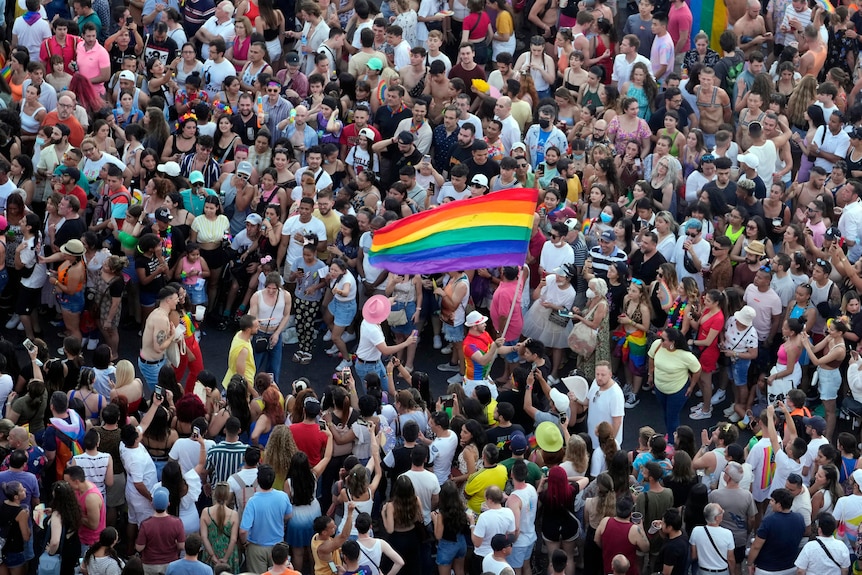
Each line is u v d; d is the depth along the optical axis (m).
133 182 42.38
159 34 47.56
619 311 38.53
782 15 51.38
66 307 38.28
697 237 38.72
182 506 29.52
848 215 40.91
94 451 29.86
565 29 48.72
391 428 32.34
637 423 37.97
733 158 43.62
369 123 45.03
